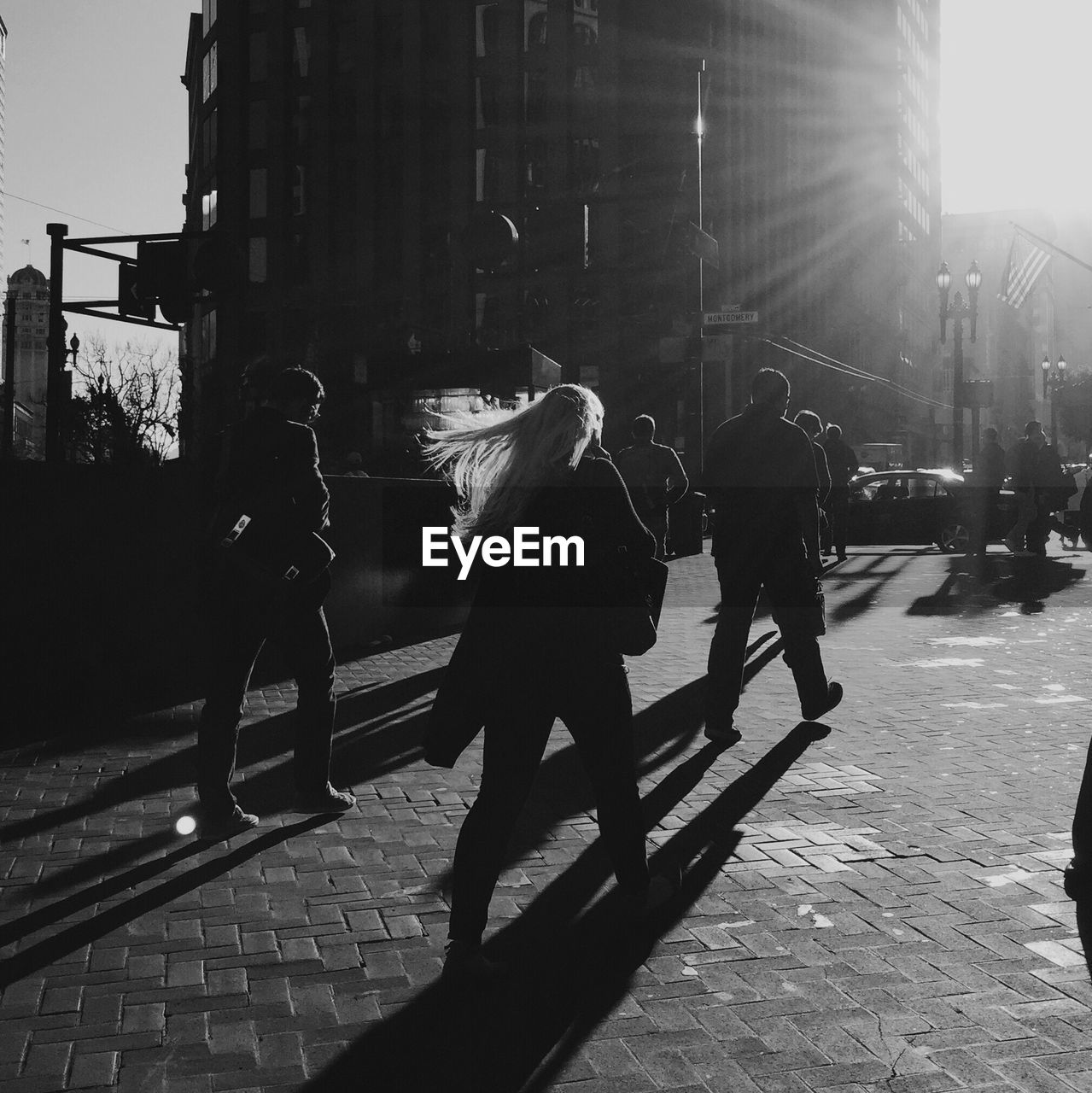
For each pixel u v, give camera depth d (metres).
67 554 7.79
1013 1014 3.18
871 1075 2.86
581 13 57.84
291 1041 3.09
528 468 3.55
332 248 59.44
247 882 4.33
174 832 4.98
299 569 4.89
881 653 9.84
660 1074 2.88
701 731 6.92
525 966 3.56
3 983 3.47
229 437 4.95
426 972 3.52
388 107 58.88
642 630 3.64
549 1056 2.99
